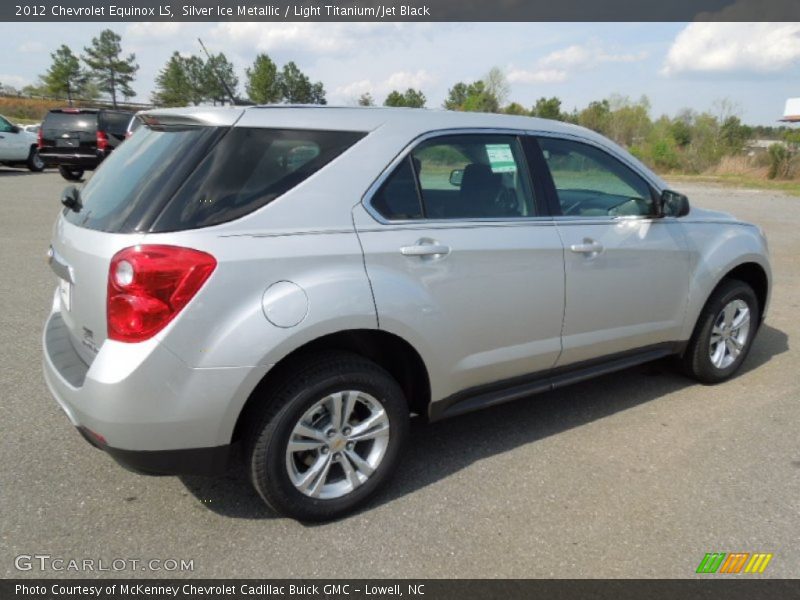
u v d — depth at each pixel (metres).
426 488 3.11
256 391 2.62
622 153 3.85
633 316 3.80
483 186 3.21
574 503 2.99
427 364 2.98
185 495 2.98
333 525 2.80
